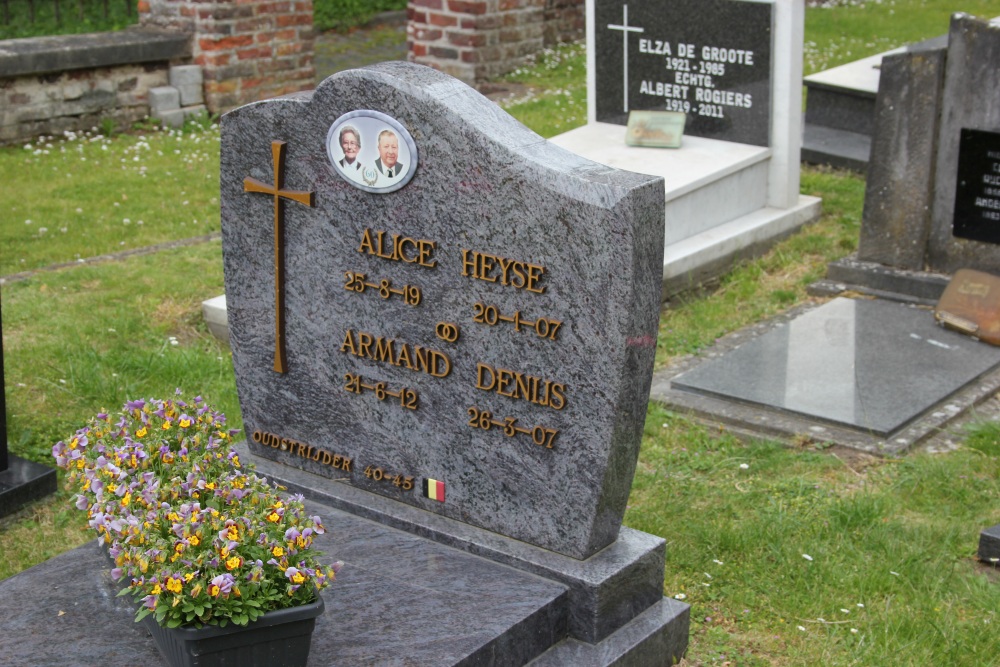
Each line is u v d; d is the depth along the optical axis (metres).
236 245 4.41
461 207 3.78
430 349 4.02
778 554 4.49
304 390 4.43
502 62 12.59
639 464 5.28
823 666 3.90
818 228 8.23
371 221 4.03
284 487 4.36
